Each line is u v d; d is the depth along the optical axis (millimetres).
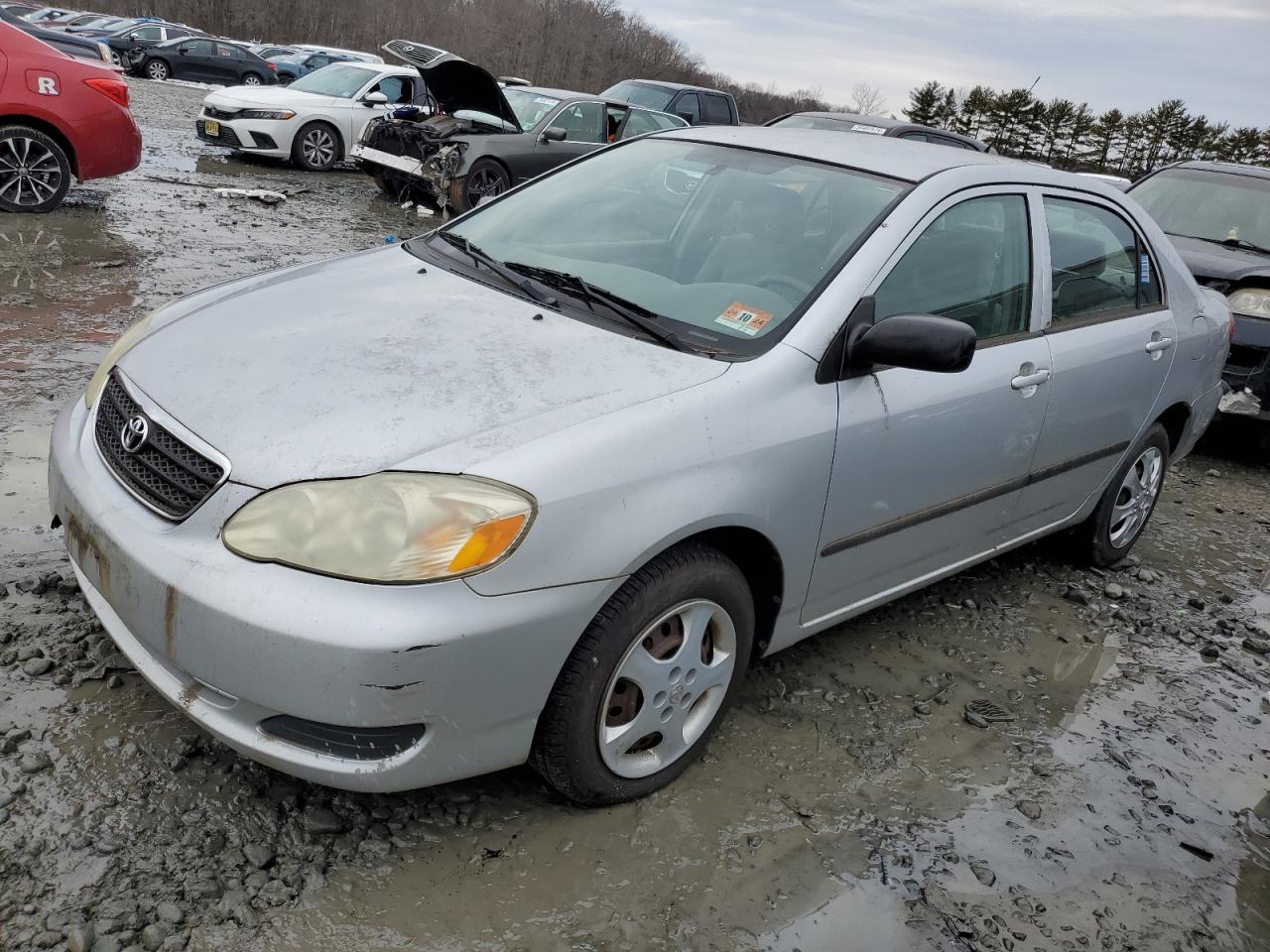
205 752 2383
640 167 3438
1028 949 2234
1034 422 3328
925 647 3518
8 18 14383
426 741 2002
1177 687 3521
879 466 2746
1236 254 6680
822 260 2781
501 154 11023
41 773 2244
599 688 2205
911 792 2705
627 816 2418
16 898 1932
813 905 2246
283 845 2162
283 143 13062
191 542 2031
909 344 2488
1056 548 4445
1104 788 2869
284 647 1883
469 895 2111
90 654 2668
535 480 2027
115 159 8375
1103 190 3857
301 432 2084
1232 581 4578
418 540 1922
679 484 2230
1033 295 3361
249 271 7297
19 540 3162
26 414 4141
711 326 2641
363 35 70562
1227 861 2643
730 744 2764
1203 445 6848
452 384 2250
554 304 2721
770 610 2699
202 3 60625
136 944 1880
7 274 6262
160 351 2498
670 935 2100
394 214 11141
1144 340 3879
